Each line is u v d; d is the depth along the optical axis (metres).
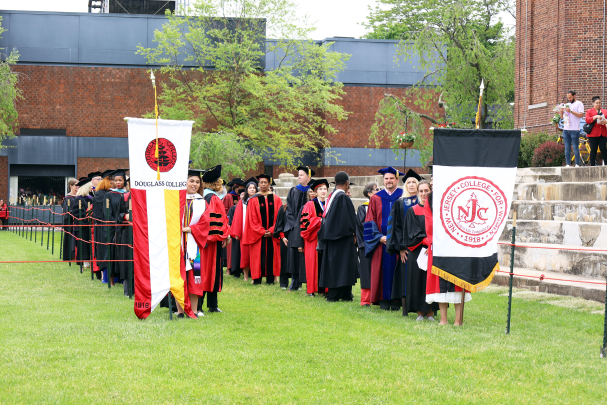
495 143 7.16
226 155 25.14
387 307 8.64
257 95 27.42
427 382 5.09
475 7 28.92
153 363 5.45
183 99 30.20
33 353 5.70
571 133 14.74
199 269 7.67
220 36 27.69
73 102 32.31
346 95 34.28
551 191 13.50
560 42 19.86
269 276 11.41
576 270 10.30
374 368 5.47
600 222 11.42
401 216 8.05
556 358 5.87
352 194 20.25
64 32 32.16
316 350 6.05
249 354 5.84
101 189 11.04
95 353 5.76
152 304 7.40
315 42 34.22
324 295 10.02
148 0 37.44
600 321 7.50
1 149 31.77
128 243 9.48
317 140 31.28
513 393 4.86
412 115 26.58
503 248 12.09
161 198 7.49
